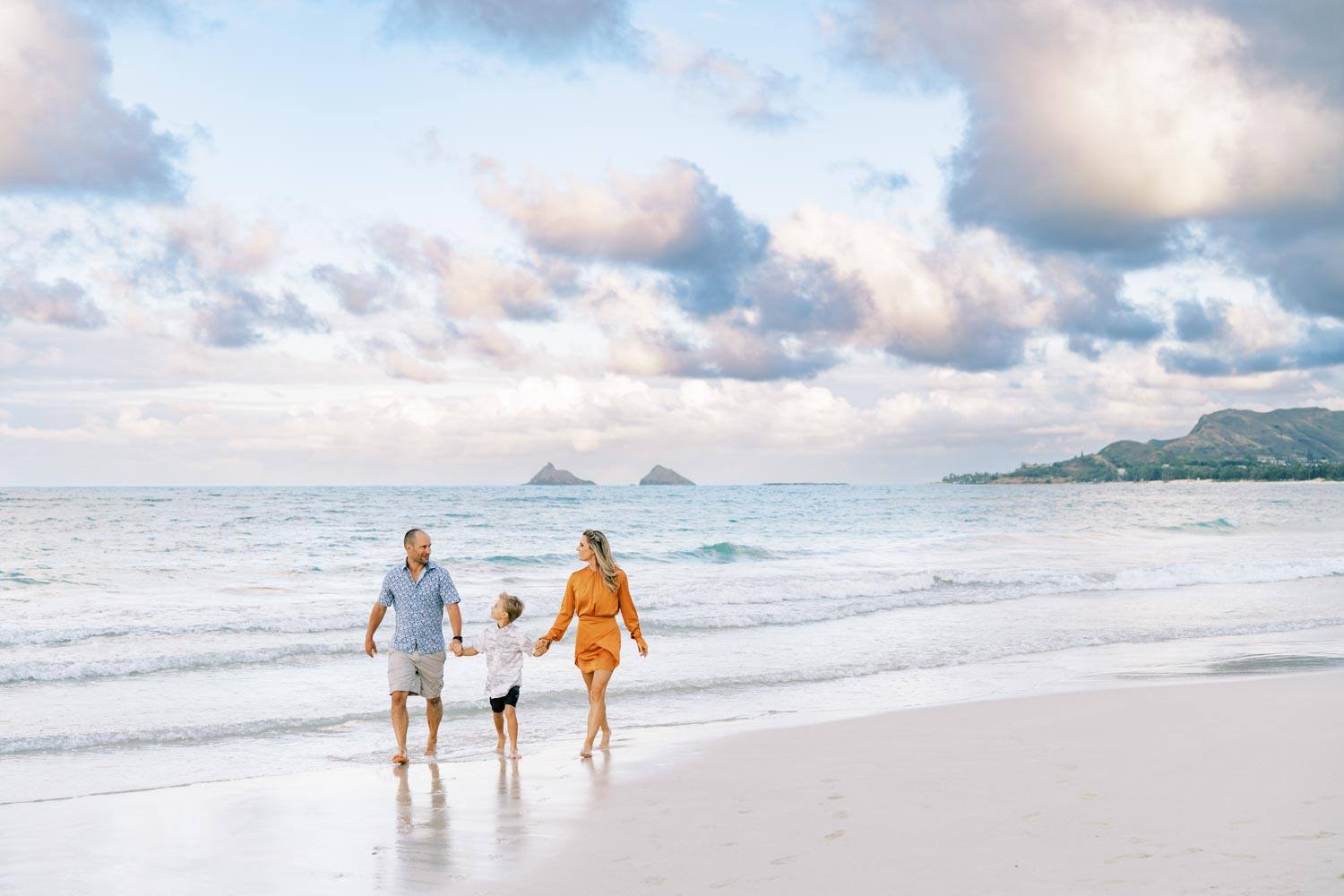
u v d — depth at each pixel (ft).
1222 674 38.93
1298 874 13.30
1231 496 492.95
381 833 18.95
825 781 21.35
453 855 17.31
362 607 60.75
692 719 32.01
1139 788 18.74
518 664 26.91
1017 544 134.21
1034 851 15.06
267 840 18.62
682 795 20.99
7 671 38.24
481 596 65.62
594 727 26.23
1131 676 38.86
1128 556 111.45
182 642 47.32
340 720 32.19
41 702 34.73
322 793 22.58
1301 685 33.09
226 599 66.49
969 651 46.32
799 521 210.18
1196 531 172.96
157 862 17.42
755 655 45.47
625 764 24.62
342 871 16.61
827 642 49.52
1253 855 14.25
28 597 67.62
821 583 71.56
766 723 30.07
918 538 147.33
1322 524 200.23
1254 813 16.62
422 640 26.73
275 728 31.04
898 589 72.38
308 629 51.80
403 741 26.25
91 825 19.95
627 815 19.47
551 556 102.42
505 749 27.27
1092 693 32.73
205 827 19.71
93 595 69.10
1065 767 21.16
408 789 22.85
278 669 41.16
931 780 20.67
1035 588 73.92
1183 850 14.62
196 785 23.57
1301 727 24.61
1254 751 21.79
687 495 497.05
